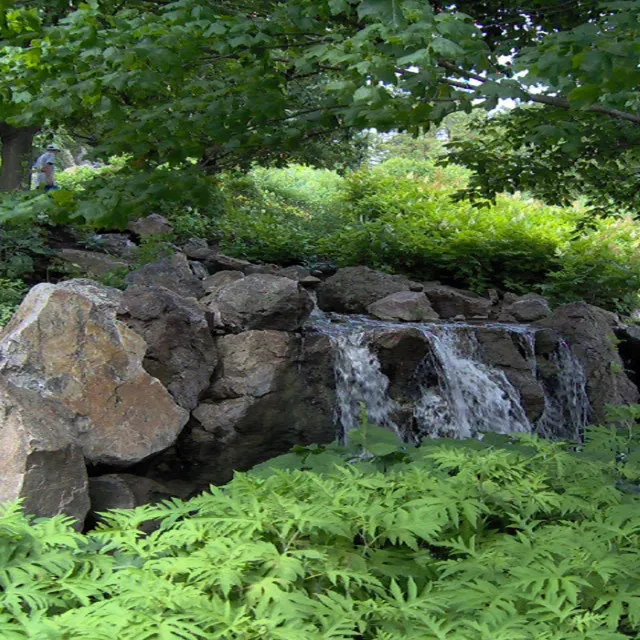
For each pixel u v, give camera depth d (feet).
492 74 14.56
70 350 20.72
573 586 8.02
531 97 16.16
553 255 47.16
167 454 22.79
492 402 30.09
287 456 13.80
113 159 50.24
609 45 12.20
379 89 13.82
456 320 36.63
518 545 9.27
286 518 9.09
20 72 16.53
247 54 17.33
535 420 30.99
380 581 8.97
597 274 44.45
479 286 43.88
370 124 16.70
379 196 54.29
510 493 10.57
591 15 20.81
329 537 9.39
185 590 7.75
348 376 26.32
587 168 26.86
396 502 10.33
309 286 37.37
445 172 75.66
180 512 10.05
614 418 15.10
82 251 34.81
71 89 16.26
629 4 12.98
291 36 18.20
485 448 14.23
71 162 79.46
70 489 17.79
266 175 69.21
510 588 8.20
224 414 23.65
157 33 15.72
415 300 34.78
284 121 19.25
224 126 17.53
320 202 65.92
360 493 10.00
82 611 7.29
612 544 9.63
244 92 17.71
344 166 62.18
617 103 14.58
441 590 8.45
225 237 44.47
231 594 8.26
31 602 7.43
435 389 28.71
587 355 33.91
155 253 34.17
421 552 9.60
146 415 21.56
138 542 9.36
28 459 17.11
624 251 48.70
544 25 21.95
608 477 12.33
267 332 25.07
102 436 20.45
